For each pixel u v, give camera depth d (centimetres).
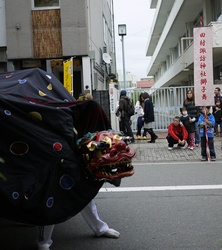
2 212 277
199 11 1973
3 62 1362
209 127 866
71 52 1325
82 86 1350
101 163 300
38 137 291
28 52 1329
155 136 1151
